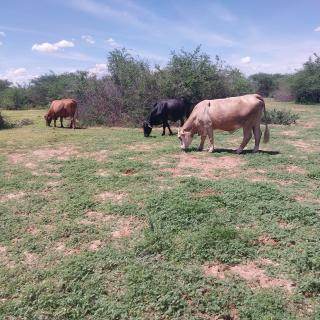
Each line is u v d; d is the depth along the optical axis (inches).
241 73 1085.1
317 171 370.6
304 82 1813.5
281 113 862.5
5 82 2529.5
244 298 185.2
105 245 244.2
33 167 444.5
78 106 959.6
